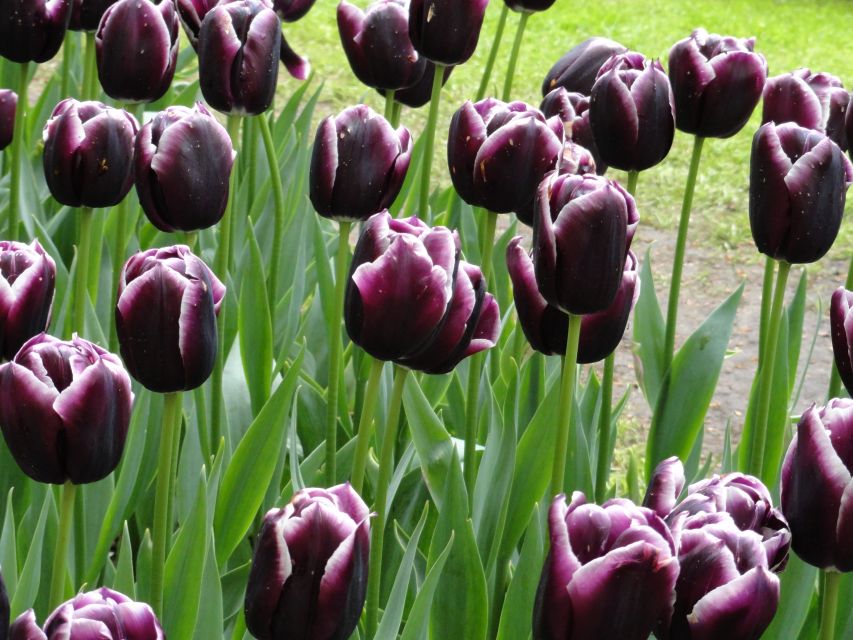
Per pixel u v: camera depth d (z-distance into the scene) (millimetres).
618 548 1524
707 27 6344
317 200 1836
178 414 1826
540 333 1754
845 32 6539
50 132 1851
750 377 3129
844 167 1810
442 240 1645
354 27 2021
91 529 1899
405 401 1884
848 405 1606
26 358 1615
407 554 1699
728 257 3830
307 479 1944
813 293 3648
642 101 1861
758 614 1555
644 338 2074
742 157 4566
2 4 1997
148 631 1515
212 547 1729
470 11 1961
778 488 1936
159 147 1784
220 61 1931
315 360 2215
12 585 1766
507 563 1878
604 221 1668
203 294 1653
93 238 2111
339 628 1575
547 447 1881
